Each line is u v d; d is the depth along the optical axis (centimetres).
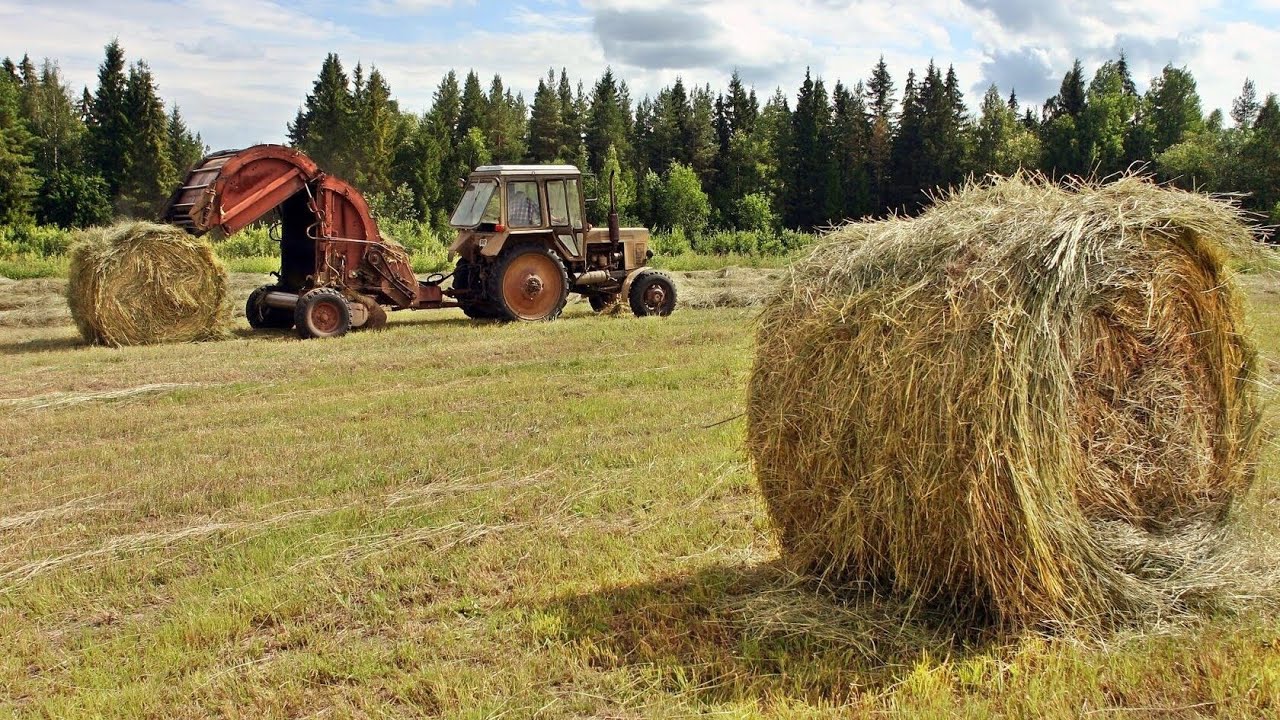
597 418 769
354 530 527
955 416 361
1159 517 404
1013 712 317
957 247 380
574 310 1544
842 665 360
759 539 496
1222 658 342
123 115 4941
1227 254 402
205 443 712
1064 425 363
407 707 344
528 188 1380
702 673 358
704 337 1167
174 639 400
